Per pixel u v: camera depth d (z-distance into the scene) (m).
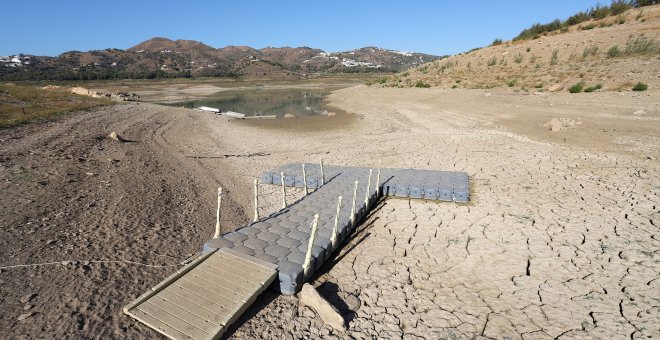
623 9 47.31
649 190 10.41
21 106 26.17
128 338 4.79
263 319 5.52
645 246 7.60
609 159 13.47
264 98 62.62
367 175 12.61
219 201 7.32
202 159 16.75
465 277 6.90
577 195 10.51
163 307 5.29
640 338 5.23
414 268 7.21
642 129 17.41
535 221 9.05
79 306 5.23
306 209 9.27
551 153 14.91
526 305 6.05
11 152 13.42
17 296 5.29
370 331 5.48
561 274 6.85
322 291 6.37
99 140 17.88
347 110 38.78
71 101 33.78
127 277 6.13
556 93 29.52
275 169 13.81
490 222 9.16
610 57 34.09
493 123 22.77
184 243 7.68
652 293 6.16
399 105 35.94
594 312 5.80
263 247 7.04
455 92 37.00
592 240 7.98
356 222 9.03
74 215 8.27
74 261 6.35
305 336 5.28
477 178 12.69
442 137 20.05
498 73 41.50
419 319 5.78
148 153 16.62
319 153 18.27
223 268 6.25
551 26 53.16
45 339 4.58
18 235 7.01
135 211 8.95
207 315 5.19
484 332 5.48
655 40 33.81
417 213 9.89
